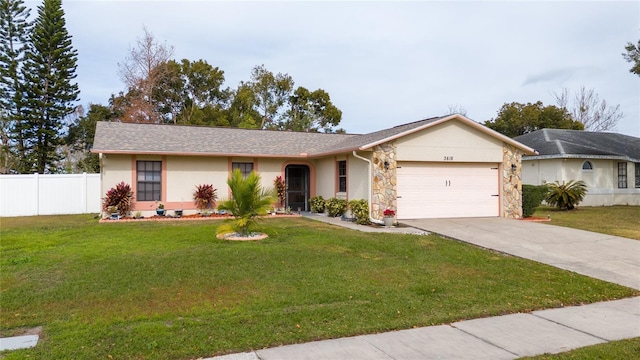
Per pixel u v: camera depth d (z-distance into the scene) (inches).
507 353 162.1
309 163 744.3
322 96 1704.0
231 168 687.7
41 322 193.2
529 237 432.5
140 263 300.4
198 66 1558.8
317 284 258.8
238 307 215.2
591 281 278.8
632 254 360.5
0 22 1064.2
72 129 1310.3
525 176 952.9
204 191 652.7
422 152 563.2
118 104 1411.2
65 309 210.2
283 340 172.6
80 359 151.9
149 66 1370.6
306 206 757.3
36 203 699.4
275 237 427.5
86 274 270.8
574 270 309.6
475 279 280.8
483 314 212.8
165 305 216.8
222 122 1489.9
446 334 183.8
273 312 207.0
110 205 595.5
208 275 273.6
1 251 347.3
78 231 467.8
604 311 221.5
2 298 225.0
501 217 596.7
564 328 193.3
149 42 1364.4
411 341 174.7
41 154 1109.1
